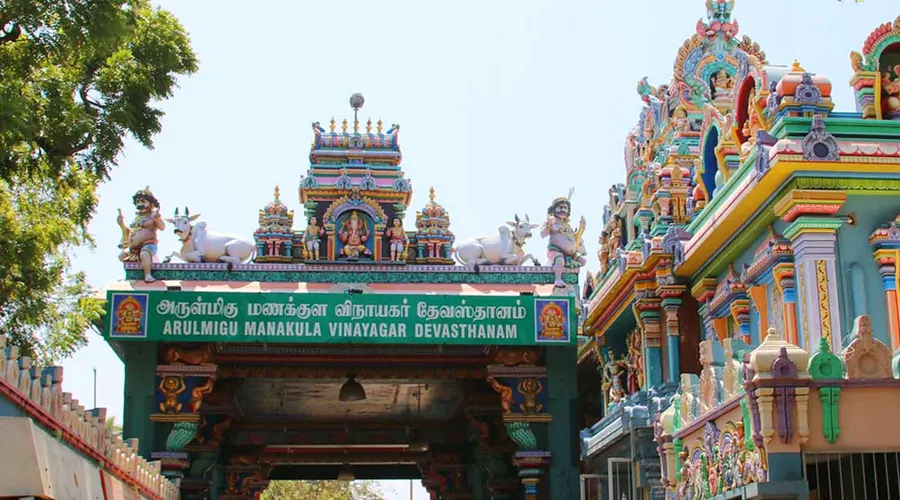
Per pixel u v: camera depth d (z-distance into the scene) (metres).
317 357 25.30
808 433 11.33
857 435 11.43
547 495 23.98
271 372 25.31
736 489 12.13
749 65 16.91
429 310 22.94
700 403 13.84
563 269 24.44
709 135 19.02
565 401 24.11
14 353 10.97
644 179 21.92
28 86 14.60
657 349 20.19
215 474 29.70
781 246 15.61
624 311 21.73
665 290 19.72
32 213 17.59
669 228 19.69
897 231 15.02
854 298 14.98
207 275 23.81
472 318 23.03
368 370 25.70
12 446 10.66
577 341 24.22
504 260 24.64
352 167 25.47
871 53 15.66
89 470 13.88
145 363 23.22
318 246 24.69
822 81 15.32
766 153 15.08
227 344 24.88
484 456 27.91
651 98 22.98
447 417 31.91
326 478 35.47
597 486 22.05
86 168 15.56
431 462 32.25
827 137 14.87
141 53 15.77
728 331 18.39
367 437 31.69
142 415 22.95
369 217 24.98
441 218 25.45
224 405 26.20
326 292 23.00
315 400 29.16
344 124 26.20
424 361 25.80
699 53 21.72
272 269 24.11
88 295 21.39
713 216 17.25
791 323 15.40
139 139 16.02
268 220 25.19
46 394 11.99
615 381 22.06
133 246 23.61
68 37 13.97
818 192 15.02
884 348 11.63
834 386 11.45
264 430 31.23
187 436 23.06
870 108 15.52
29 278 17.23
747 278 17.00
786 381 11.36
